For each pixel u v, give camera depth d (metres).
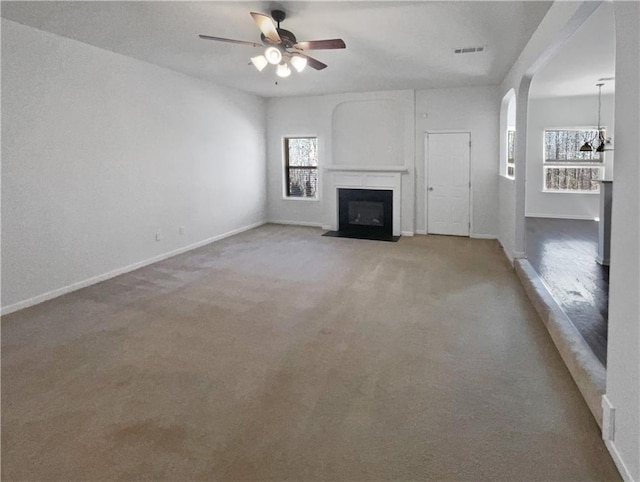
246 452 2.28
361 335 3.73
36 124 4.52
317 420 2.54
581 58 5.84
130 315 4.23
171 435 2.42
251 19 4.14
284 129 9.09
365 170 8.41
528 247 6.75
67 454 2.27
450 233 8.31
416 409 2.64
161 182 6.35
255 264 6.16
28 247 4.50
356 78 6.99
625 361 2.01
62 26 4.38
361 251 6.98
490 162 7.86
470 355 3.34
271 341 3.62
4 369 3.17
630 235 1.95
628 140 1.96
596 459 2.17
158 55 5.55
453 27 4.38
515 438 2.35
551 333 3.61
